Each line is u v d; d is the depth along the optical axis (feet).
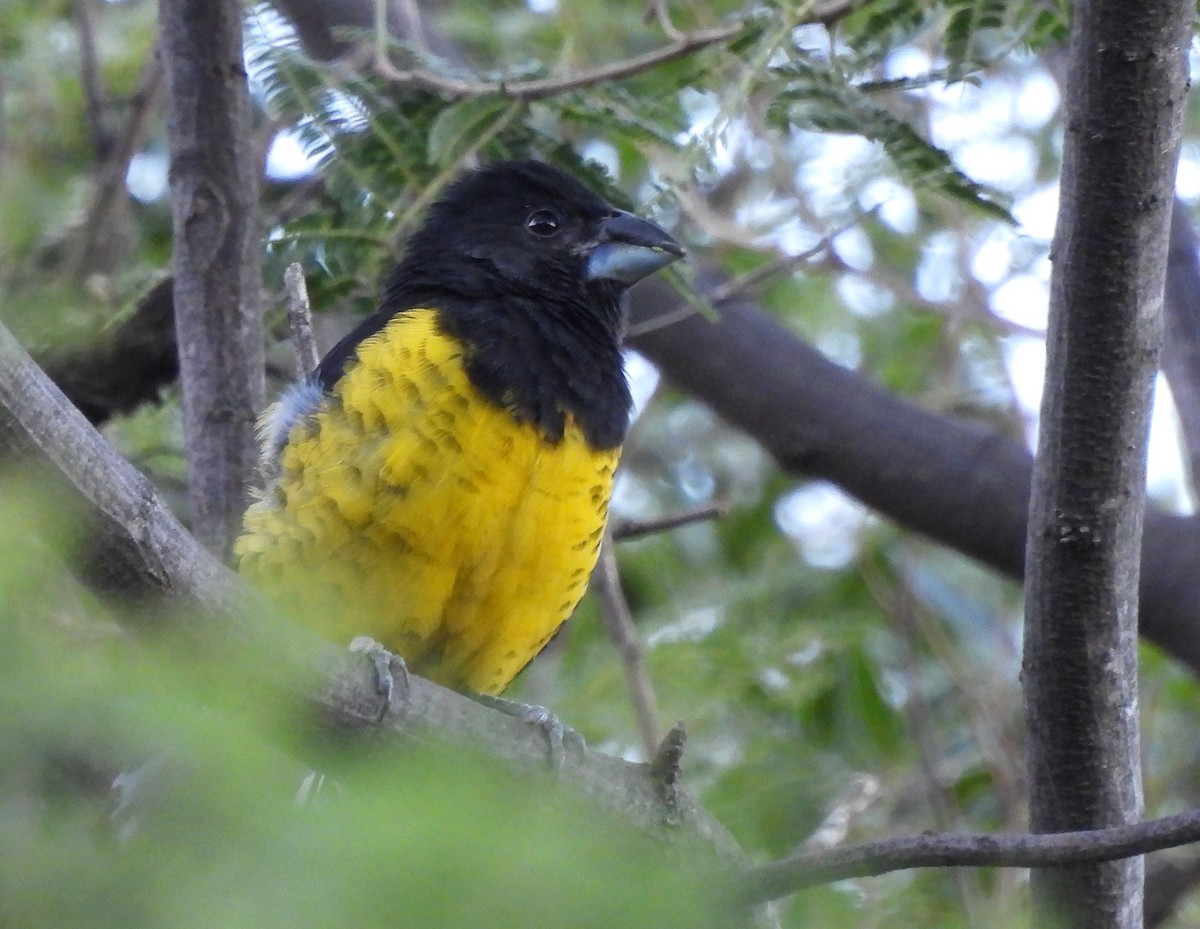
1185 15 24.80
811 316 53.83
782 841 40.98
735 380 40.63
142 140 49.80
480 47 51.70
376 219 35.96
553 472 30.04
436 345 30.04
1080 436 26.40
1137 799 27.96
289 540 29.58
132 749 13.42
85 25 47.75
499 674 32.40
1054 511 26.81
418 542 29.32
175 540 21.70
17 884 11.72
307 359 32.99
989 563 39.40
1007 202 34.04
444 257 34.68
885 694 46.65
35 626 14.66
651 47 50.47
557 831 13.65
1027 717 27.94
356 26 39.29
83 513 20.76
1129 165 25.21
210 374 34.01
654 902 13.29
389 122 35.12
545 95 34.94
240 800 13.16
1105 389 26.14
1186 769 46.83
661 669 43.29
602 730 42.47
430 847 12.67
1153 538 38.06
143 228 50.67
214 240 34.17
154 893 11.84
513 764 25.88
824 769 43.24
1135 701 27.76
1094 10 24.94
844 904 27.63
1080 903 27.71
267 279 36.78
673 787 26.89
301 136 35.42
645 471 54.49
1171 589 37.50
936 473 39.24
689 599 48.08
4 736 12.98
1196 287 41.37
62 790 21.03
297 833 12.63
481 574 29.96
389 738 24.90
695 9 43.24
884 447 39.65
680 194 36.50
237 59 34.35
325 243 36.42
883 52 34.47
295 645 23.34
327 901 12.14
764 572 48.42
